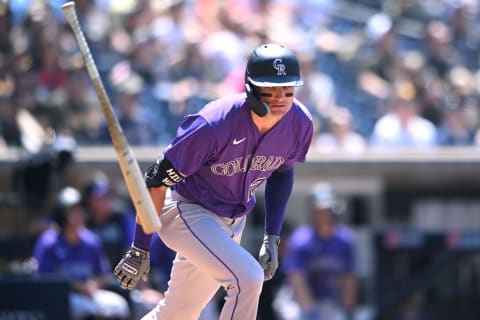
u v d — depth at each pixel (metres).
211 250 15.09
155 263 26.86
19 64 35.50
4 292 24.30
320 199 31.34
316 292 31.22
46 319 24.28
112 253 29.81
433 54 43.47
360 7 48.44
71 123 35.28
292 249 31.41
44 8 37.34
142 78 38.19
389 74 42.28
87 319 27.08
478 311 30.86
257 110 14.55
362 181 36.28
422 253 31.06
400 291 30.42
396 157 35.44
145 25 40.84
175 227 15.50
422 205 38.19
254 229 35.97
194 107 37.56
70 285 24.86
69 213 27.75
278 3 45.56
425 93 40.12
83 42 13.90
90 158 33.69
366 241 36.31
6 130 33.53
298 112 15.53
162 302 16.62
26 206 28.20
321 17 46.31
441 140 39.16
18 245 29.06
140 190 13.77
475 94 42.25
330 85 40.78
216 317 29.75
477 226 38.38
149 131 36.12
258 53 14.67
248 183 15.63
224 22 41.84
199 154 14.85
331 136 37.66
